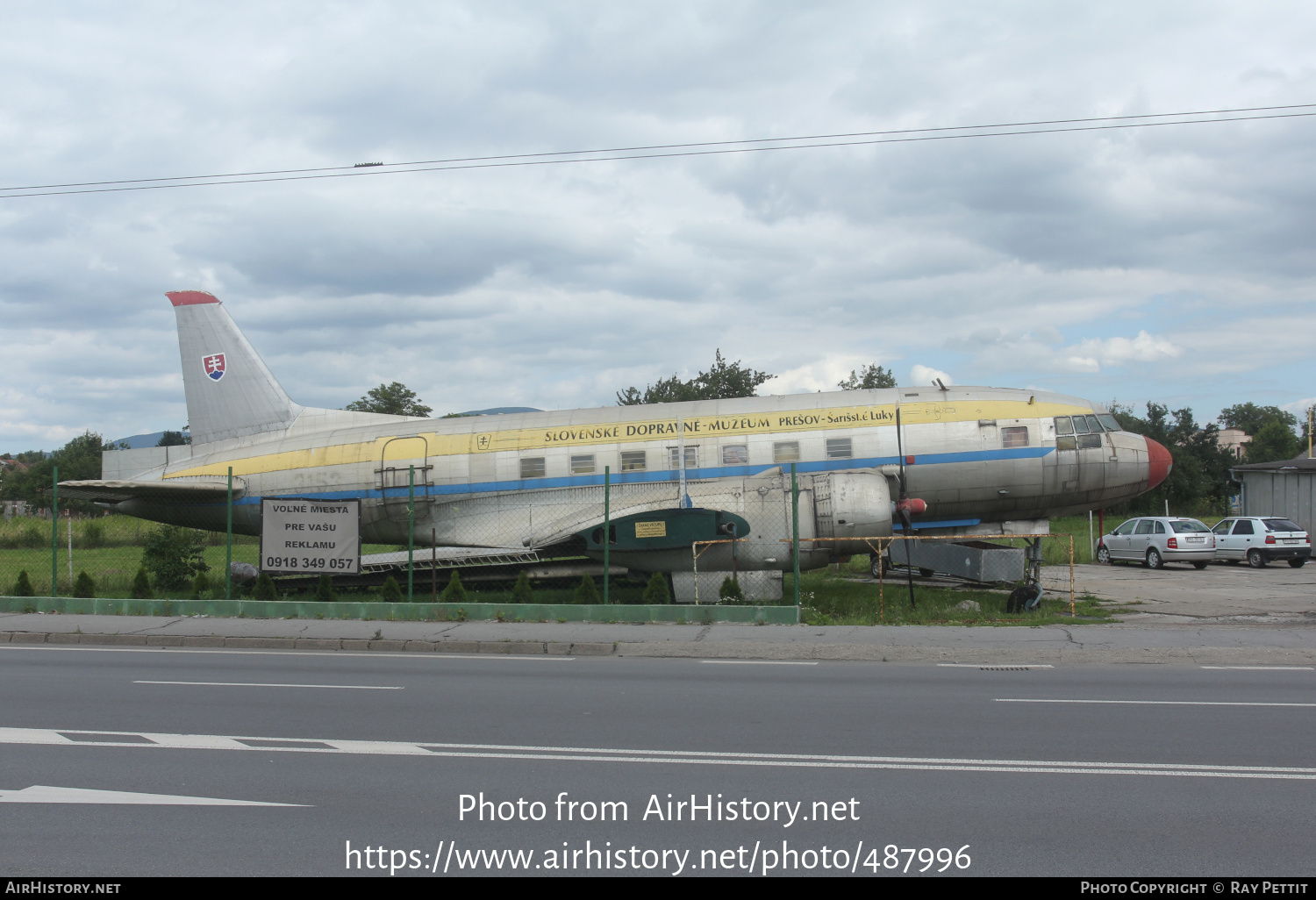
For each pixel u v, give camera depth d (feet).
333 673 42.11
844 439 76.28
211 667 44.09
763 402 79.56
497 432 80.59
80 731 30.53
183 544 81.66
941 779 24.97
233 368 88.84
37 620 58.34
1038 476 76.43
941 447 75.92
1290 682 39.37
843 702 35.04
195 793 23.85
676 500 69.72
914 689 37.65
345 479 81.41
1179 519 107.86
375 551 131.54
